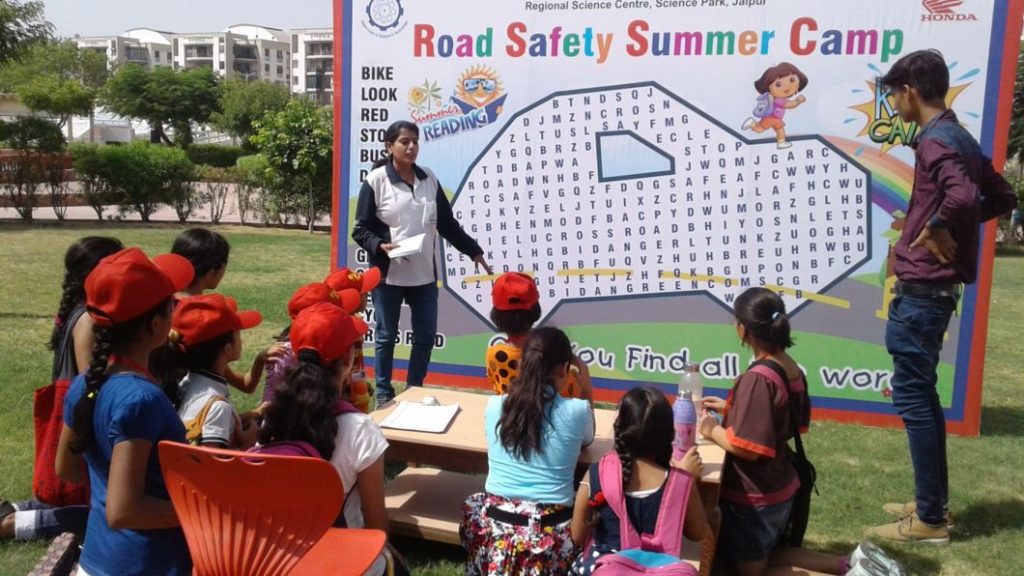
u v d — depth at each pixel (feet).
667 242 19.49
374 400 18.75
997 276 42.52
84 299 10.97
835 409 18.94
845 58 17.94
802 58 18.20
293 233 55.98
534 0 19.61
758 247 18.97
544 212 20.17
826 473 15.80
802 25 18.12
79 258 10.98
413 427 12.35
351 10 20.76
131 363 7.57
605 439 12.39
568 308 20.29
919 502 12.91
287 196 58.23
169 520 7.49
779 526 11.29
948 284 12.45
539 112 19.90
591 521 9.61
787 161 18.57
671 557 8.71
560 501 10.18
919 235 12.47
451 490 13.24
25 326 25.61
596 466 9.62
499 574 9.95
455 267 20.90
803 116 18.35
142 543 7.48
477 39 20.08
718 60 18.70
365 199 17.44
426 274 17.72
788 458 11.48
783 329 11.09
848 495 14.80
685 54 18.86
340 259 21.53
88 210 69.00
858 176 18.20
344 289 13.37
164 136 159.33
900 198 17.98
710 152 18.99
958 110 17.35
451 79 20.36
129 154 59.47
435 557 12.34
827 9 17.93
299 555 7.24
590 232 19.94
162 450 7.22
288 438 8.91
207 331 9.78
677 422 11.34
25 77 173.88
